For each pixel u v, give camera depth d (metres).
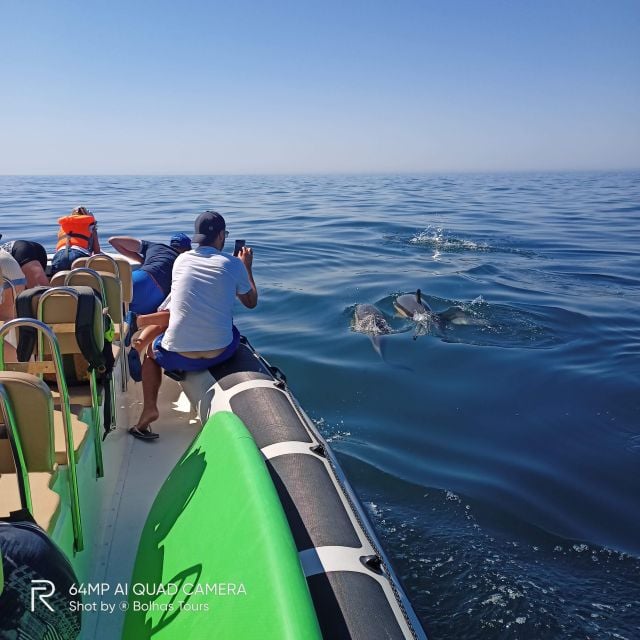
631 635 3.31
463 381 6.80
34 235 16.75
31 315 3.09
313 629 1.71
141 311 5.56
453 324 8.93
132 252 6.16
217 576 2.14
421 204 32.12
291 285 11.18
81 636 2.53
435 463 5.01
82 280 3.79
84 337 2.96
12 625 1.62
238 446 2.66
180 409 4.55
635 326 9.16
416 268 13.30
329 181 83.44
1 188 51.47
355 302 10.10
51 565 1.79
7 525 1.82
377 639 2.03
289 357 7.39
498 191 48.31
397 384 6.66
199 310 3.96
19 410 2.23
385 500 4.45
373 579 2.30
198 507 2.59
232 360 4.11
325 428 5.59
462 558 3.84
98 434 3.26
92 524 3.06
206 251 4.12
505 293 11.17
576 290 11.61
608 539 4.09
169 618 2.21
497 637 3.27
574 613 3.44
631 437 5.55
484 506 4.41
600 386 6.71
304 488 2.77
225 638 1.88
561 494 4.60
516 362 7.43
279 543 2.03
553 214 26.97
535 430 5.66
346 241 16.78
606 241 18.22
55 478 2.58
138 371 4.44
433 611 3.42
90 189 49.75
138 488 3.52
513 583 3.64
